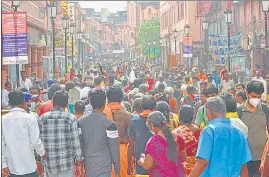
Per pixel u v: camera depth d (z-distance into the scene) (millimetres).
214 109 7277
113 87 10383
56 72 39719
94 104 9000
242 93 12000
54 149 8945
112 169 9594
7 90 19781
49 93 12398
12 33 17828
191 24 69562
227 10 34844
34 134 8719
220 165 7109
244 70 39844
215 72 37562
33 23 41688
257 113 10031
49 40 52438
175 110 17078
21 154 8734
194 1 69125
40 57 49125
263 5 27891
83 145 9000
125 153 10148
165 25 100812
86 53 97875
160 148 7746
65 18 38812
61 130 8938
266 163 7930
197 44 63094
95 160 8906
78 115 11391
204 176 7195
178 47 80625
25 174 8773
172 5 89312
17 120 8734
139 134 9883
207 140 7133
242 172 7332
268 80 23625
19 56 17938
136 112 11328
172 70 46344
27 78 28078
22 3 37406
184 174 7914
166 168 7738
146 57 110562
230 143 7164
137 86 21859
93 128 8938
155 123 7852
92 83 22359
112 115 10180
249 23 43812
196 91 17016
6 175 8820
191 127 8883
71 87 15852
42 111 12234
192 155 8750
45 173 9508
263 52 39688
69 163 9016
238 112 10133
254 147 10000
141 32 105062
